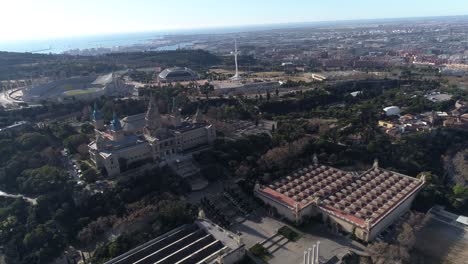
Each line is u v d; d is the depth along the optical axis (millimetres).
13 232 171500
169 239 173125
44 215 184375
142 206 185750
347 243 174000
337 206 193375
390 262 155750
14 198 198875
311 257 154125
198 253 158875
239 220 194500
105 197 195125
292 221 191375
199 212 187125
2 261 161250
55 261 162125
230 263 159250
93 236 173750
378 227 177125
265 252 168000
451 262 161625
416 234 181625
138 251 163500
